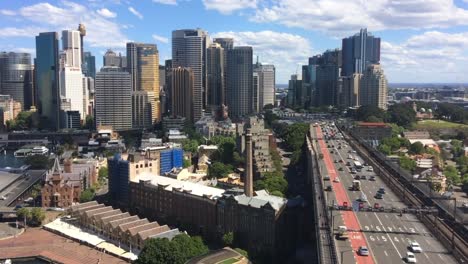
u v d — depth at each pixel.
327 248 199.75
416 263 188.12
